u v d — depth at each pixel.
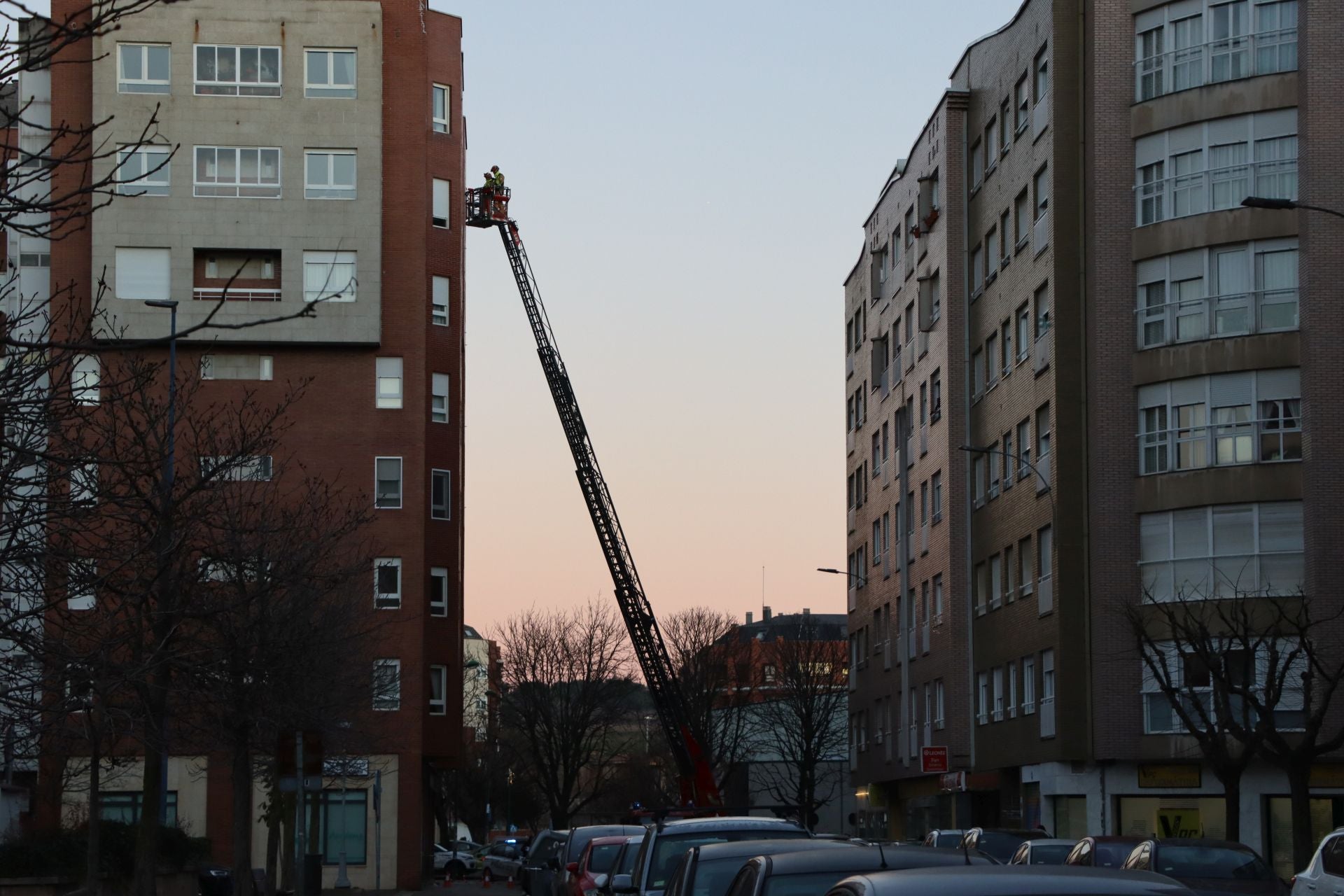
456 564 70.12
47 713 15.92
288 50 67.38
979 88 64.44
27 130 65.50
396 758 66.56
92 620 22.88
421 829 67.06
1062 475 51.41
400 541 67.31
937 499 68.44
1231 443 47.75
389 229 68.88
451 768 73.12
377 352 68.06
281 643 33.59
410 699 66.69
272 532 32.50
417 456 67.69
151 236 65.44
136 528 22.31
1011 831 33.03
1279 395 47.28
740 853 14.65
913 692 73.25
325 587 36.31
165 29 66.62
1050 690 52.94
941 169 67.44
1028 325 56.28
